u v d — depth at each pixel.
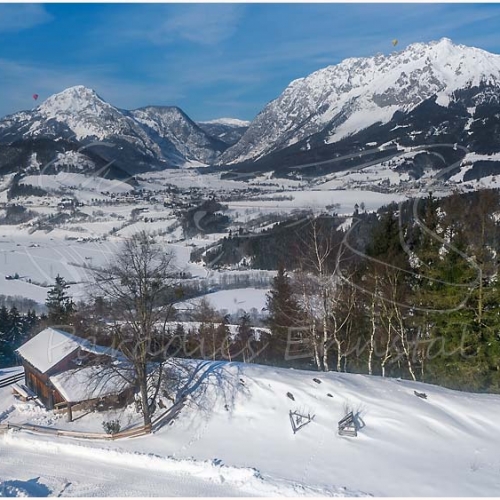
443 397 27.31
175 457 24.50
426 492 19.80
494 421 25.20
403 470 21.55
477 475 20.80
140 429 27.61
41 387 34.94
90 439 27.59
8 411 33.69
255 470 22.33
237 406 28.33
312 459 23.12
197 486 21.72
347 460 22.75
